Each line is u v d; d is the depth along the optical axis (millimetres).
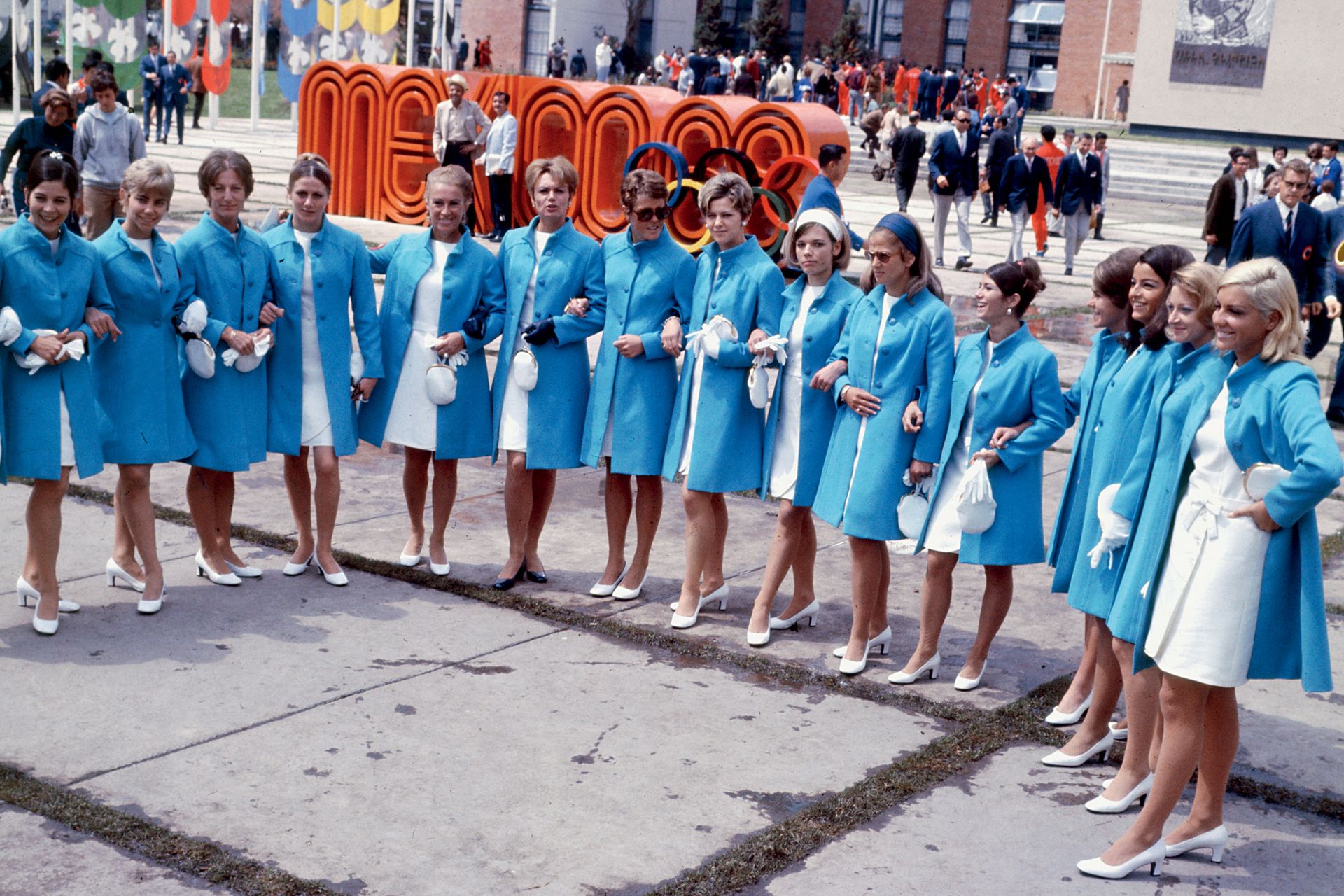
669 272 5312
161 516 6203
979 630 4762
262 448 5336
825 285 5031
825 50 56719
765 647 5109
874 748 4258
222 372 5176
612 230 15391
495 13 53188
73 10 25703
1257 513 3316
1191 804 4008
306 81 17484
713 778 3979
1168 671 3428
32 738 3994
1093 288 4273
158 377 4977
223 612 5117
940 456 4668
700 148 14648
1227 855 3703
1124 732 4469
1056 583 4391
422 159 16750
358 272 5473
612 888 3334
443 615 5234
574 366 5484
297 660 4695
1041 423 4453
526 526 5574
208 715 4215
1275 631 3381
